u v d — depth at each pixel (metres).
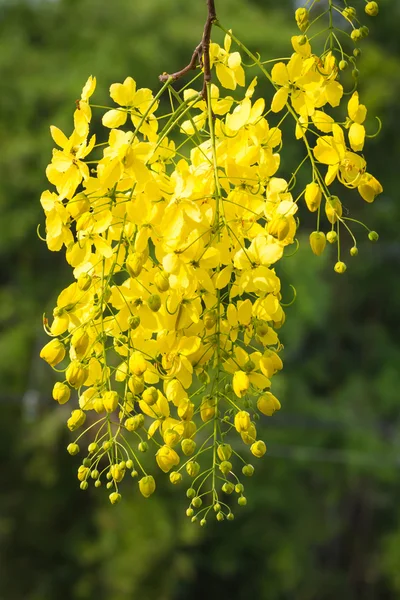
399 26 14.24
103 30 12.13
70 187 1.66
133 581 10.49
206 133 1.86
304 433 11.91
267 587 11.91
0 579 11.16
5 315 11.42
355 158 1.75
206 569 12.02
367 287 14.09
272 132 1.74
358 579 13.26
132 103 1.79
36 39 12.57
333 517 12.81
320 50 11.58
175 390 1.72
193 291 1.66
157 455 1.71
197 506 1.68
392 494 13.24
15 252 11.93
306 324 11.96
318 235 1.69
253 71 10.48
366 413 12.84
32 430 10.59
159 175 1.69
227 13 12.46
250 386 1.74
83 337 1.70
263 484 11.55
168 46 12.15
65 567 11.23
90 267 1.70
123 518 10.58
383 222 13.39
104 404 1.71
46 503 11.26
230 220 1.68
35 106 11.90
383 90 12.09
